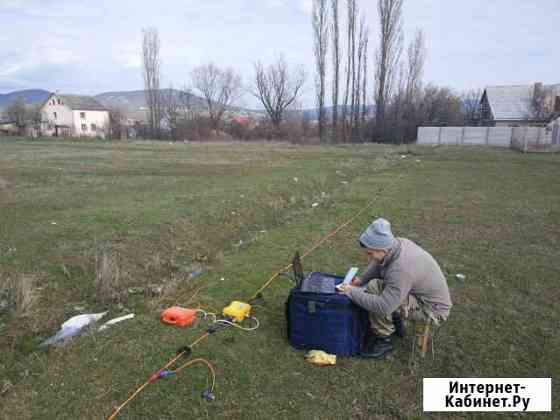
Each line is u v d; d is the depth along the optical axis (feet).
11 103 172.65
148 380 10.73
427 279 10.56
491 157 76.38
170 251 22.33
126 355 11.82
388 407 9.95
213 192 36.35
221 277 17.92
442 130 123.44
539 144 98.58
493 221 28.12
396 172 55.01
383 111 127.24
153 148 97.09
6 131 166.81
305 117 149.38
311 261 20.04
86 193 36.22
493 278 17.95
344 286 11.41
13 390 10.44
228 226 27.76
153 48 150.82
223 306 15.07
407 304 10.98
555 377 11.13
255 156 76.02
